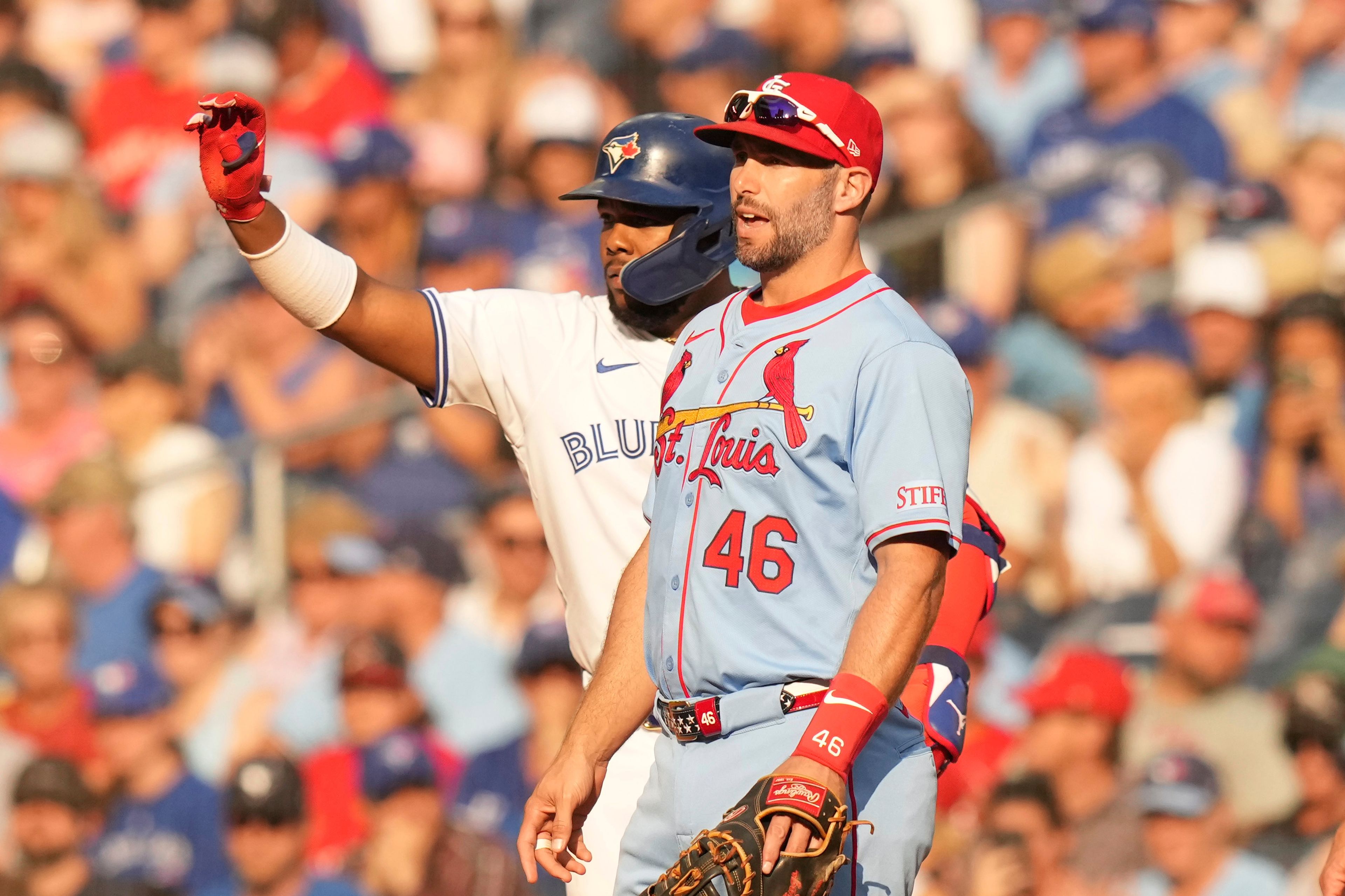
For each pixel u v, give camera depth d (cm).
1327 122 2375
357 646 2003
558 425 1030
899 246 2300
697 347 846
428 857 1853
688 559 807
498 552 2095
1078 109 2416
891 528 742
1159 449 2120
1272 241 2241
